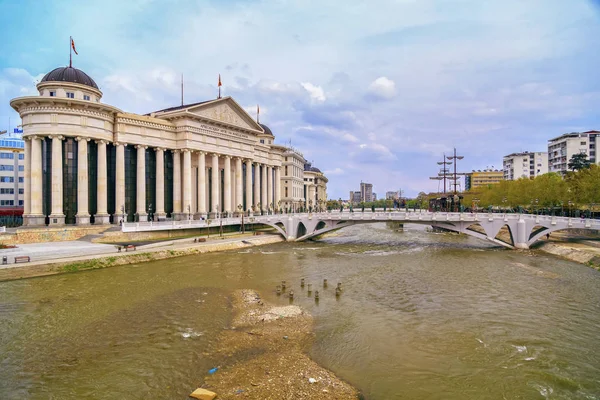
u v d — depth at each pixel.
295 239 81.19
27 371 20.97
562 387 19.34
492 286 40.00
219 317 29.72
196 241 68.06
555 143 146.00
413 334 26.42
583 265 51.53
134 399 18.16
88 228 62.81
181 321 28.75
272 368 21.17
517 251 65.81
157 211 80.19
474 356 22.92
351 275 45.50
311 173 186.62
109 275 43.78
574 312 31.27
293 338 25.56
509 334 26.45
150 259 53.19
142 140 76.69
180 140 83.00
